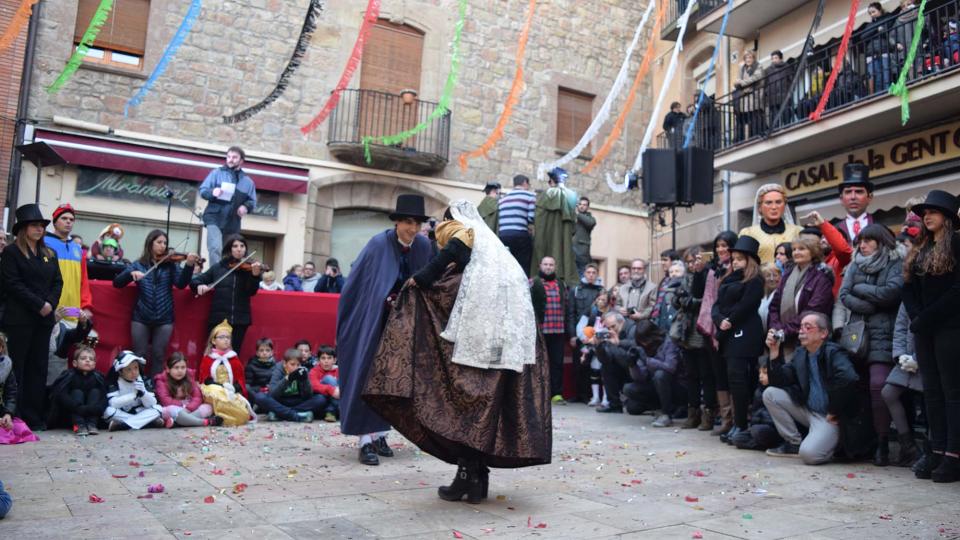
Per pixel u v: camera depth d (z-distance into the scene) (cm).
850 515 360
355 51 784
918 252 470
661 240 1845
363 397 371
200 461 480
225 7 1430
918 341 473
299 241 1474
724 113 1467
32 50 1259
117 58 1348
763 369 575
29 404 622
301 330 846
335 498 378
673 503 384
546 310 964
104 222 1321
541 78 1741
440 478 439
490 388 356
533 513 355
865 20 1238
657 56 1870
